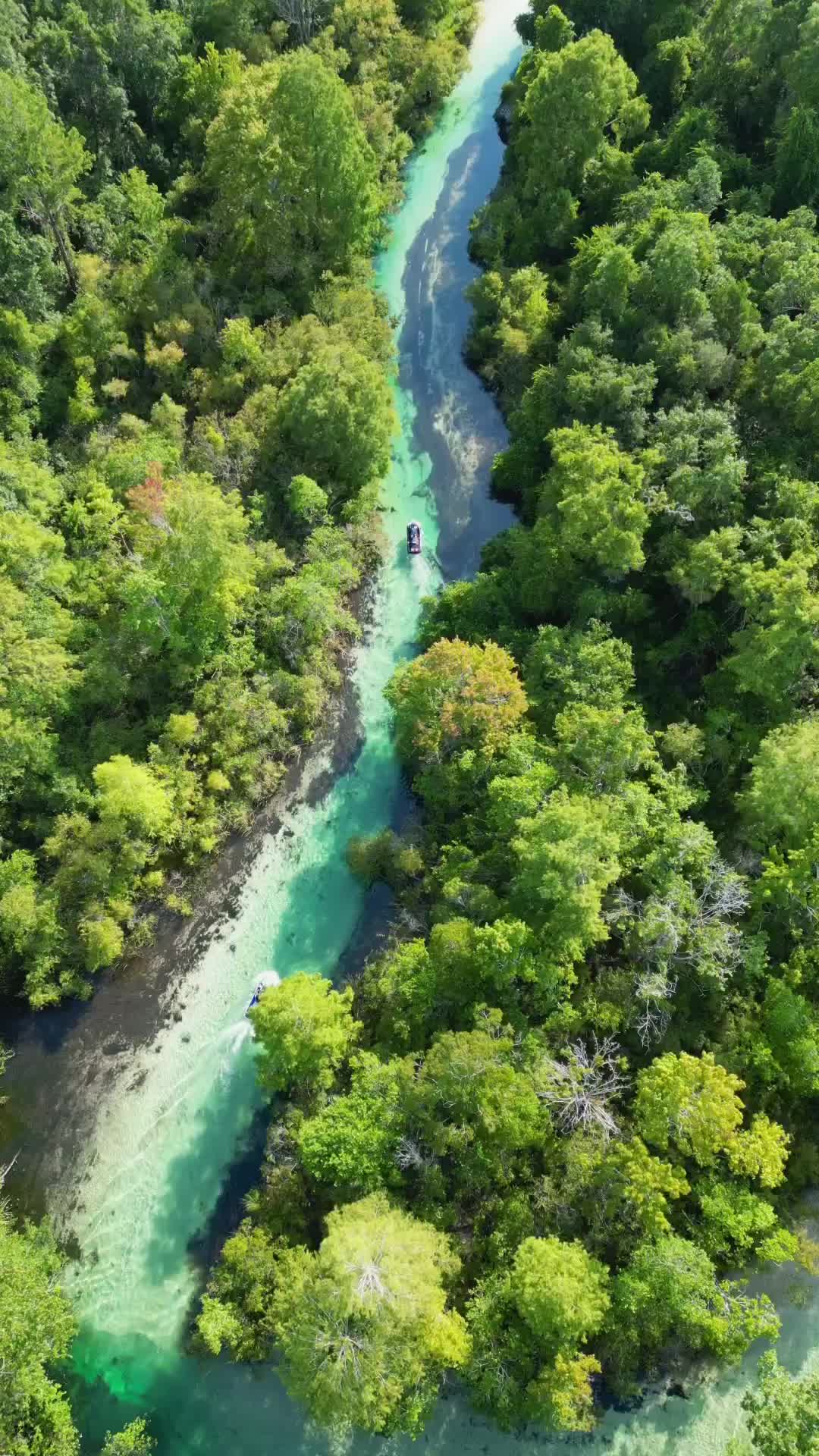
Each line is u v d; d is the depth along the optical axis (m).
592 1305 33.78
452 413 71.88
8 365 60.12
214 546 52.16
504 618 55.91
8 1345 35.25
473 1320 35.22
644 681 51.31
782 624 43.38
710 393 55.81
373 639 60.94
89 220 69.56
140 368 67.56
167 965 50.38
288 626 56.56
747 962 39.25
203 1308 40.38
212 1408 40.25
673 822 42.56
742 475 48.38
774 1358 32.38
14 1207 44.94
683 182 62.62
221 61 74.25
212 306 69.56
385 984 43.59
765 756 42.19
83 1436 40.16
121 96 73.81
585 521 48.75
